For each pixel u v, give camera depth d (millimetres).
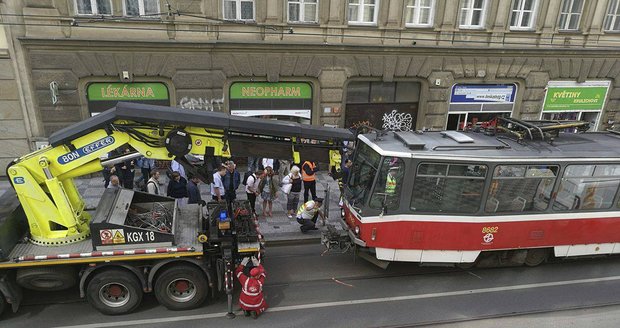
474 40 15656
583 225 8641
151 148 6730
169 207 8180
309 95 14859
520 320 7434
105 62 12594
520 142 8617
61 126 12969
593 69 17250
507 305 7879
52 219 6867
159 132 6547
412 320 7336
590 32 16656
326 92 14789
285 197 13000
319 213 10570
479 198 8023
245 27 13492
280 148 6973
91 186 13016
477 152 7918
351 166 9125
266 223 11070
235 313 7355
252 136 6820
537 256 9180
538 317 7531
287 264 9195
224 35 13375
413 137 8469
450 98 16328
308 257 9555
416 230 8047
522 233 8414
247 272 7039
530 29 16188
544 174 8141
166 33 12914
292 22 13875
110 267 6938
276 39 13812
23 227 7199
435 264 8422
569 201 8453
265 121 6801
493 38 15742
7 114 12508
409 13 14898
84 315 7156
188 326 6969
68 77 12484
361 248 8453
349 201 8742
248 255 7355
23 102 12500
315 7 14023
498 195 8094
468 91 16438
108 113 6426
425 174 7801
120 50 12633
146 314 7250
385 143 8273
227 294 7176
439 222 8016
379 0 14266
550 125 8945
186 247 6957
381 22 14516
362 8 14414
